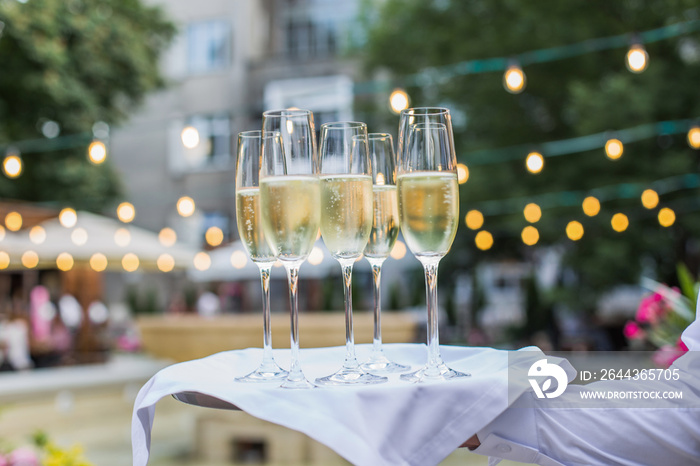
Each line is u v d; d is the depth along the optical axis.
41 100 13.45
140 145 20.31
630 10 11.60
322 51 20.62
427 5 14.18
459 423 0.98
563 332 13.51
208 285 16.77
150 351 6.39
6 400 6.45
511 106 12.84
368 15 16.77
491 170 12.45
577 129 10.96
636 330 3.80
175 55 20.41
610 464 1.16
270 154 1.17
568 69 12.16
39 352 8.16
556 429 1.15
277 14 20.88
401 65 14.73
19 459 3.09
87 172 13.97
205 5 20.44
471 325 13.73
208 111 20.23
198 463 5.65
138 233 9.49
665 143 11.53
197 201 20.00
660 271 12.15
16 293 11.81
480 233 11.77
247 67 20.17
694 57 11.50
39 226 8.84
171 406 8.17
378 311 1.32
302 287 16.14
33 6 13.24
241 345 6.05
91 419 7.33
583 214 11.59
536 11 11.97
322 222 1.21
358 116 15.84
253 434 5.76
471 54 12.79
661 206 11.36
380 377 1.14
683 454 1.17
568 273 13.52
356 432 0.95
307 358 1.43
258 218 1.28
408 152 1.19
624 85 10.52
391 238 1.32
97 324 10.65
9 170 6.89
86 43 14.21
